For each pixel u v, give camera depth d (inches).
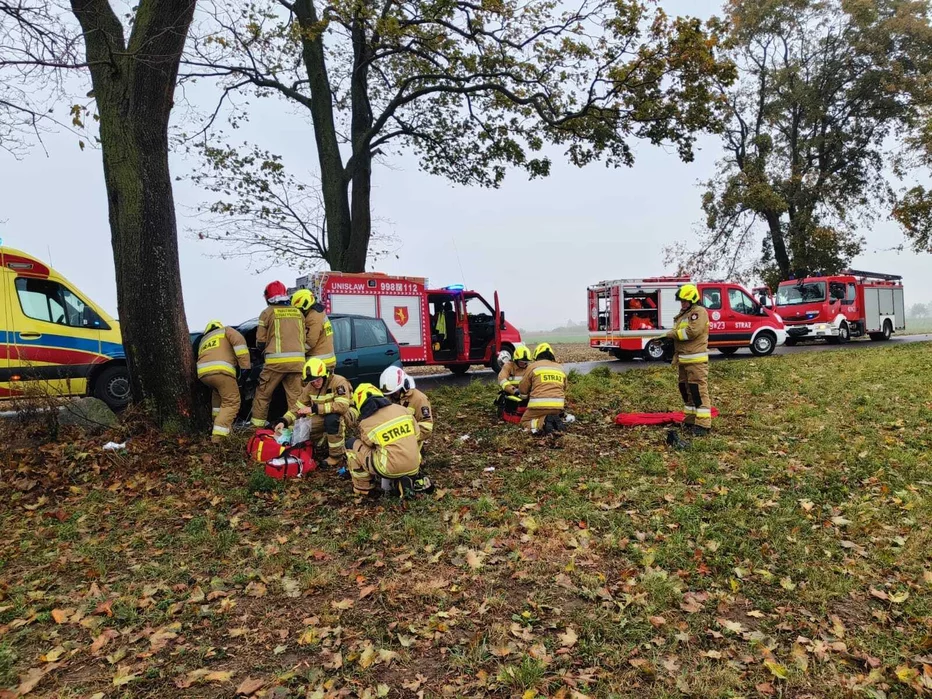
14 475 249.6
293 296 304.7
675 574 166.2
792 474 241.9
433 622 144.4
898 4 1043.3
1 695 121.3
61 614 150.6
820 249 1090.7
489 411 378.0
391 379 257.1
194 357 315.9
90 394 377.7
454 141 764.0
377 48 572.7
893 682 125.8
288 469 254.2
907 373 483.5
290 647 137.6
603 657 132.3
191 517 214.8
